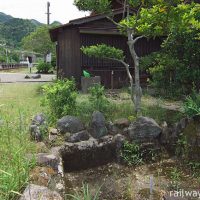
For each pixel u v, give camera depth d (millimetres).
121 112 7168
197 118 6160
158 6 6117
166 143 6262
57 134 5957
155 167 5785
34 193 3475
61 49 12750
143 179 5297
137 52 12328
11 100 9375
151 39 12414
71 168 5660
